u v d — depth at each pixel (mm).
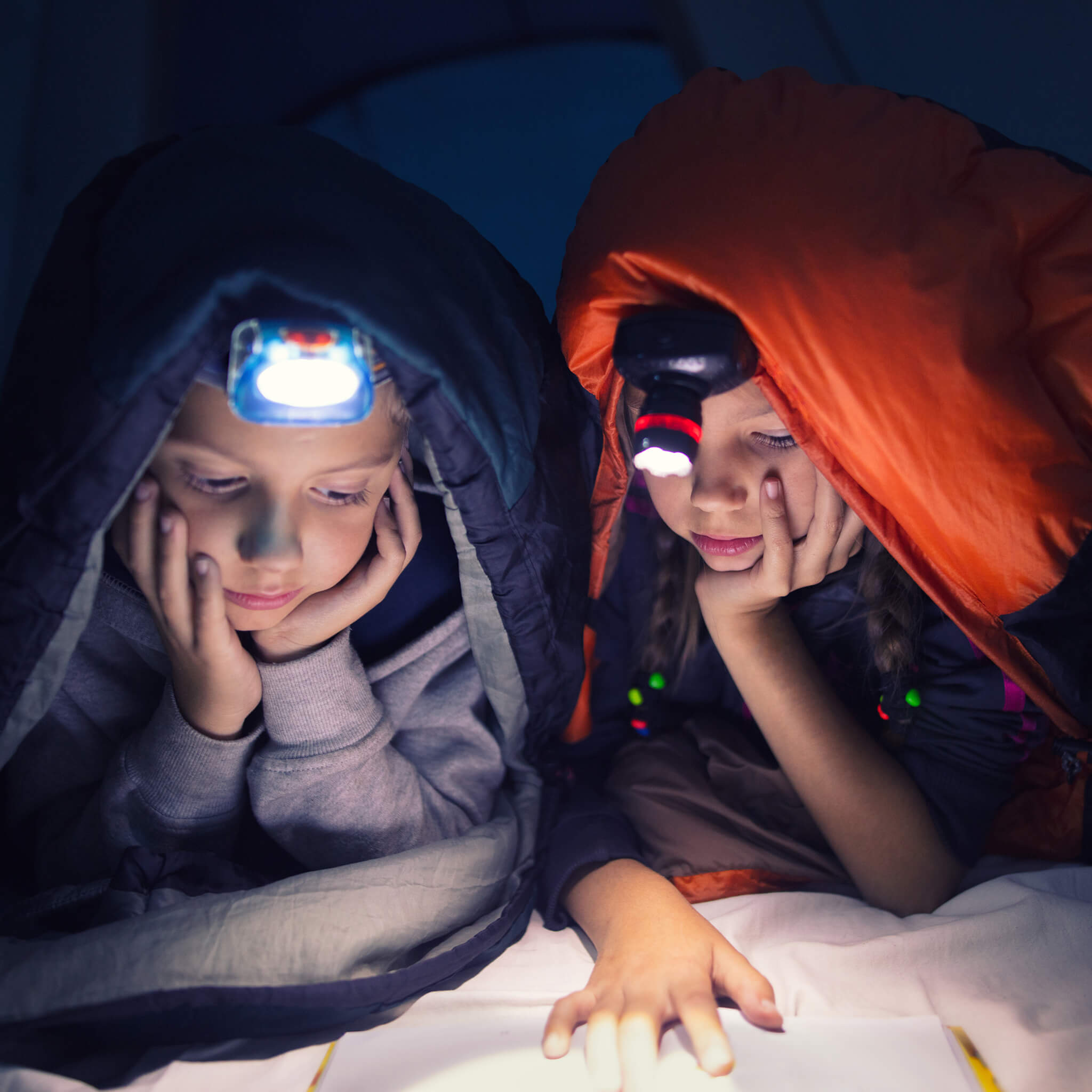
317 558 717
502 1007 730
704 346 697
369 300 644
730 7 1306
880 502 788
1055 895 791
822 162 739
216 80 1320
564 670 920
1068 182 754
